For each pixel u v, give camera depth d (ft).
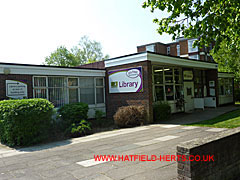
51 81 40.42
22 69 35.99
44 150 23.99
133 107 39.58
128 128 36.96
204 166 11.43
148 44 122.83
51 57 163.22
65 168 16.62
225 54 70.85
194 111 54.49
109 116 48.24
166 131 30.50
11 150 25.35
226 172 13.04
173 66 51.39
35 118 27.78
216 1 18.34
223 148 12.94
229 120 35.88
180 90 53.78
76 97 44.24
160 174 14.26
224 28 18.30
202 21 18.54
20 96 35.53
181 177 11.04
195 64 53.36
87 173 15.20
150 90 40.45
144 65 40.70
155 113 41.65
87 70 45.85
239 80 76.84
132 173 14.71
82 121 34.96
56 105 40.70
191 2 19.42
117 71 46.21
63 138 31.58
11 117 26.58
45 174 15.51
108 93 48.65
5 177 15.33
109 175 14.57
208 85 63.72
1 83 33.50
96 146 23.93
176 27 20.39
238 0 16.69
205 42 19.74
